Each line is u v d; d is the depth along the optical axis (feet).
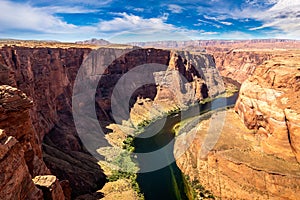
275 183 173.17
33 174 86.07
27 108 85.10
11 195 50.90
